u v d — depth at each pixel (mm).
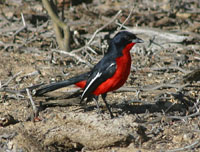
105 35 15688
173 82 12133
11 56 14594
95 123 8906
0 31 16344
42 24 17281
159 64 13789
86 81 10078
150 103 10914
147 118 9953
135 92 11688
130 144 8734
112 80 9648
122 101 11023
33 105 9977
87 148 8812
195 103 10469
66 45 14727
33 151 8656
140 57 14477
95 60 14039
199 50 14922
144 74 13055
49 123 9492
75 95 11078
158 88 11781
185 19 17812
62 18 15305
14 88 11812
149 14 17875
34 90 11180
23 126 9500
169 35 15250
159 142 8906
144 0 20500
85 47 14156
